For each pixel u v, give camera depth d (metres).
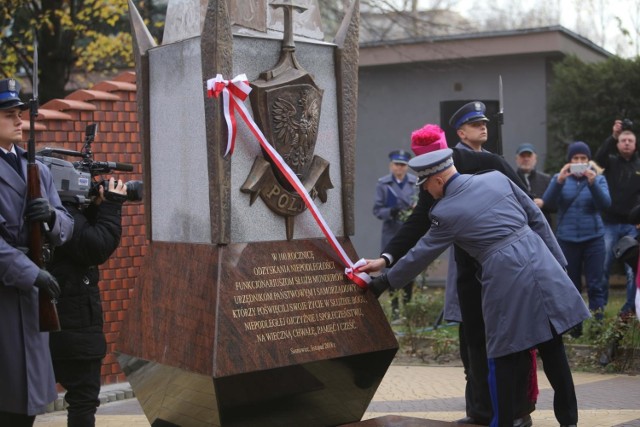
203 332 4.84
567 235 9.32
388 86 18.92
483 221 5.30
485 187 5.38
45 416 7.03
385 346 5.38
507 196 5.41
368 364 5.36
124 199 5.45
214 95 4.85
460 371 8.46
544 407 6.75
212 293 4.85
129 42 15.27
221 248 4.93
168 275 5.19
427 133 6.00
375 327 5.38
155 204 5.39
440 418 6.47
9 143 4.90
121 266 7.87
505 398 5.34
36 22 14.62
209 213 4.98
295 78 5.14
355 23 5.49
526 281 5.25
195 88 5.06
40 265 4.80
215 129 4.90
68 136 7.63
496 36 17.62
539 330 5.23
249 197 5.04
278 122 5.07
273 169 5.11
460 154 5.86
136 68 5.48
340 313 5.26
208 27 4.93
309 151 5.23
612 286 15.11
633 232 9.70
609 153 9.80
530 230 5.41
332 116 5.45
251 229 5.05
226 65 4.94
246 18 5.11
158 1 14.98
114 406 7.29
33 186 4.80
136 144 8.07
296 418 5.21
